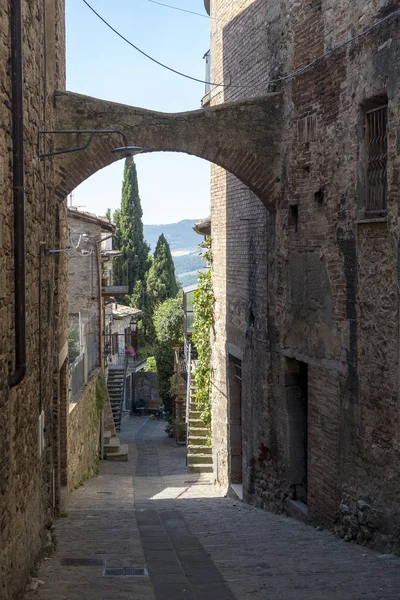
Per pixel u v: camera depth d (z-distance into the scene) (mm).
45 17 10164
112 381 33875
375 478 9133
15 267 6777
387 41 8656
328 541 9773
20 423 7281
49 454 10602
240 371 15289
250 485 13922
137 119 11891
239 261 14570
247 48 13805
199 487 17516
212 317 17266
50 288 10734
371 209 9391
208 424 18250
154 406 40969
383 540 8875
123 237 47656
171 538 10391
